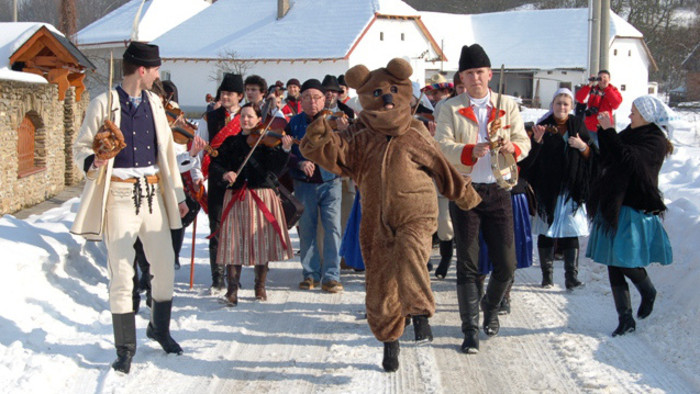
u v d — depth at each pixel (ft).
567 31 163.12
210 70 139.64
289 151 21.38
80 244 23.38
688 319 18.44
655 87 168.96
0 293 18.01
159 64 16.25
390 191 15.19
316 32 137.28
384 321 15.78
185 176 23.21
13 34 46.57
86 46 147.54
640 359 16.94
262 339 18.72
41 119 42.52
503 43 165.99
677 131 72.84
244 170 21.59
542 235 23.35
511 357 17.30
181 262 27.89
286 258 21.79
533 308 21.27
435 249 29.91
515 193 19.81
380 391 15.31
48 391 14.78
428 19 169.68
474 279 17.79
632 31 162.20
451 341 18.56
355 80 15.40
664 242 18.48
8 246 20.06
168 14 160.97
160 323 16.99
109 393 14.85
